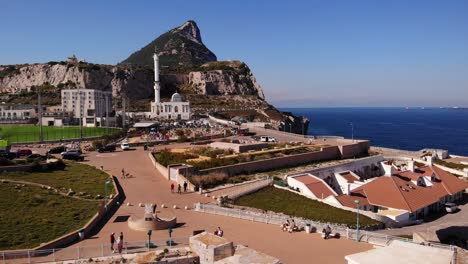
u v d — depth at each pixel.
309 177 70.62
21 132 133.25
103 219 43.97
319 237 38.84
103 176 64.50
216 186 63.72
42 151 90.44
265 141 112.00
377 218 54.59
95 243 36.19
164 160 75.25
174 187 60.34
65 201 49.75
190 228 41.19
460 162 99.19
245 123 168.75
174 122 168.38
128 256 31.47
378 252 28.34
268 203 57.75
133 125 150.50
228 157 79.75
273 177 71.88
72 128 146.62
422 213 62.88
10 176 60.69
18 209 45.62
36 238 36.81
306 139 120.69
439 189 69.44
